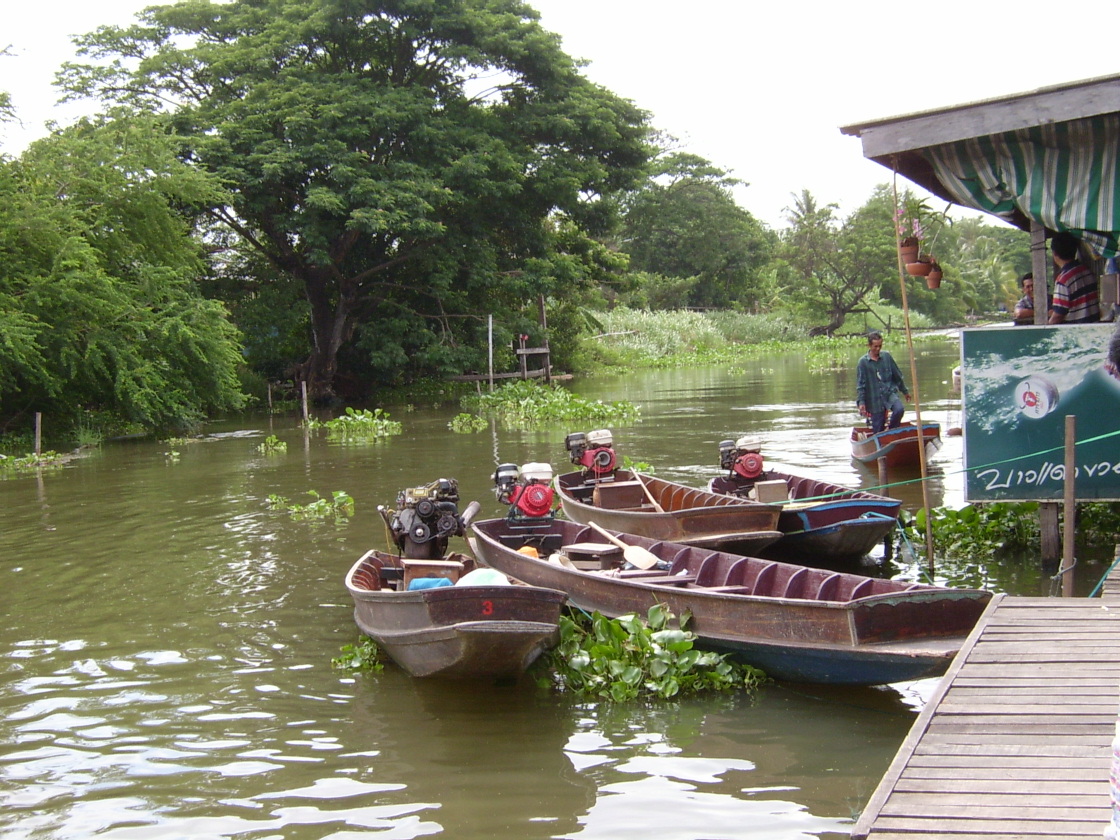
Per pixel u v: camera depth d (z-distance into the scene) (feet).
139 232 84.38
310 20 100.89
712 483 40.01
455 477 53.78
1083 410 29.04
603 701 23.30
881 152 27.76
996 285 293.02
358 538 40.27
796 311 243.81
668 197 243.40
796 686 23.79
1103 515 34.01
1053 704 17.08
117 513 47.47
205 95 105.70
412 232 100.73
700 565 27.91
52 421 79.56
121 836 17.70
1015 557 32.86
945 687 17.99
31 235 74.43
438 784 19.26
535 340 130.41
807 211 245.24
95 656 27.20
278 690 24.47
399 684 24.76
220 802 18.84
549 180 108.78
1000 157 28.35
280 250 107.76
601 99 114.32
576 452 43.09
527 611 23.43
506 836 17.21
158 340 80.12
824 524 33.14
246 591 33.09
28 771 20.36
